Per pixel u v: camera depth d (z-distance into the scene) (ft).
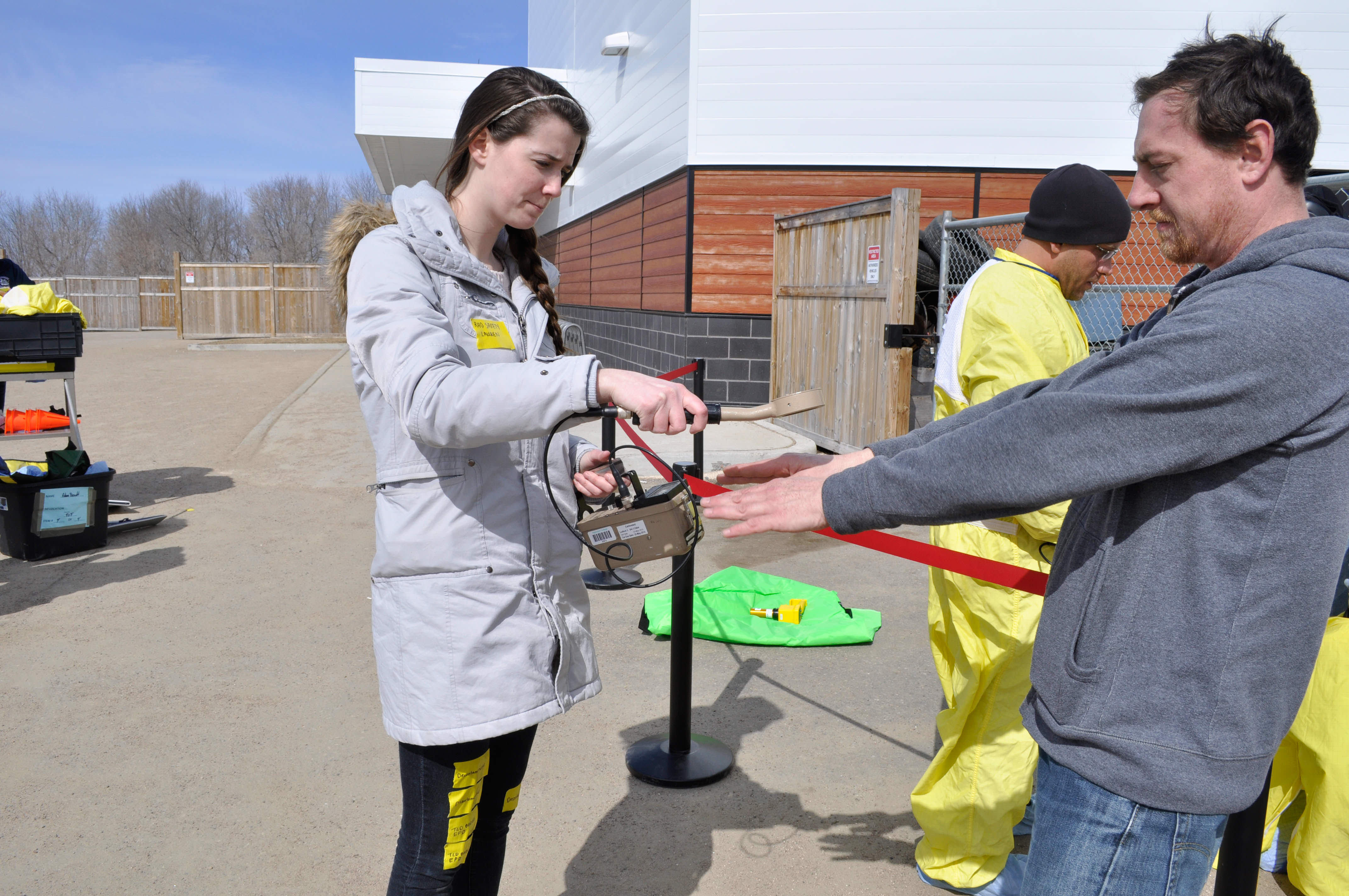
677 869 8.37
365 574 16.89
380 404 5.29
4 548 17.89
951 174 28.14
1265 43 3.93
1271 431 3.60
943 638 8.11
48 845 8.64
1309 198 8.64
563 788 9.71
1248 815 4.98
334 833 8.89
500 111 5.20
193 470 25.58
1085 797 4.16
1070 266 7.68
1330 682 7.57
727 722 11.19
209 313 76.95
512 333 5.66
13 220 233.76
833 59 27.68
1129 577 3.98
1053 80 27.63
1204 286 3.98
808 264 26.18
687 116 28.37
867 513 4.18
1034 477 3.82
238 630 14.12
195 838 8.79
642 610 14.82
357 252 5.15
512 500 5.39
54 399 38.27
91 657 13.04
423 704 5.26
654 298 33.01
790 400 5.33
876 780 9.92
